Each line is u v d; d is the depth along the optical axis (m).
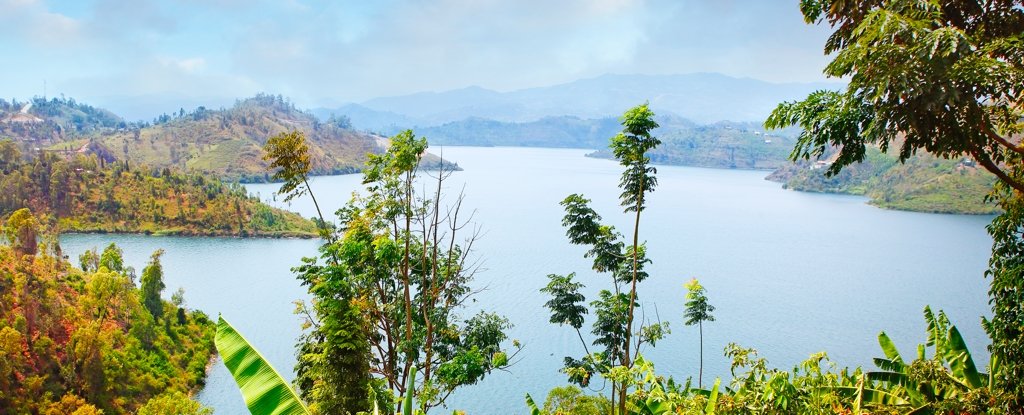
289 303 100.31
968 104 8.45
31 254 73.69
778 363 75.44
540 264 126.50
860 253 156.25
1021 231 11.23
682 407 11.26
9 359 52.25
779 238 177.25
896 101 8.98
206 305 98.25
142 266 125.44
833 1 10.73
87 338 56.59
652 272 127.25
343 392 17.48
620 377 12.64
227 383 67.81
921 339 88.31
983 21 10.49
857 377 13.35
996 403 10.67
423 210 23.19
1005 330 11.19
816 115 10.59
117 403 56.09
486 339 23.14
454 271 24.50
